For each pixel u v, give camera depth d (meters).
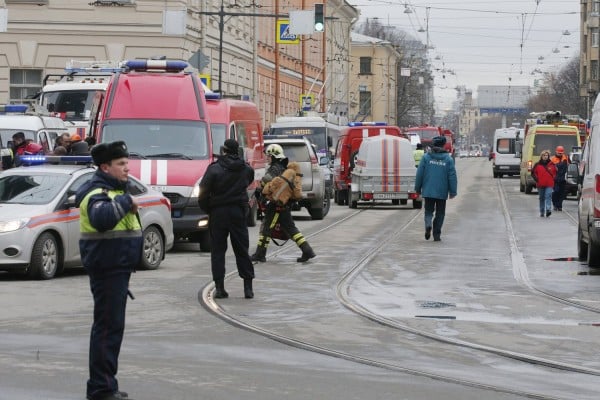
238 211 25.88
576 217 60.12
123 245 14.61
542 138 88.38
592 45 179.00
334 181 81.56
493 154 126.62
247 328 21.48
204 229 38.06
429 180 43.59
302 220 58.78
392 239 44.75
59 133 51.53
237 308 24.45
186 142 39.56
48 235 29.58
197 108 40.59
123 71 42.06
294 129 86.25
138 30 80.94
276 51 108.62
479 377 17.08
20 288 27.50
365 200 72.88
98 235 14.54
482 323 22.62
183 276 30.70
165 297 26.06
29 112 54.78
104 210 14.37
